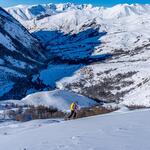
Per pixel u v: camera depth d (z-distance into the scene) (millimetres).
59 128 23984
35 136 21609
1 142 21984
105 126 21328
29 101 104500
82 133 19453
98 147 14992
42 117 64125
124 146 14820
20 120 63719
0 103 98438
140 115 25703
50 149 15750
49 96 109562
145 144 14984
